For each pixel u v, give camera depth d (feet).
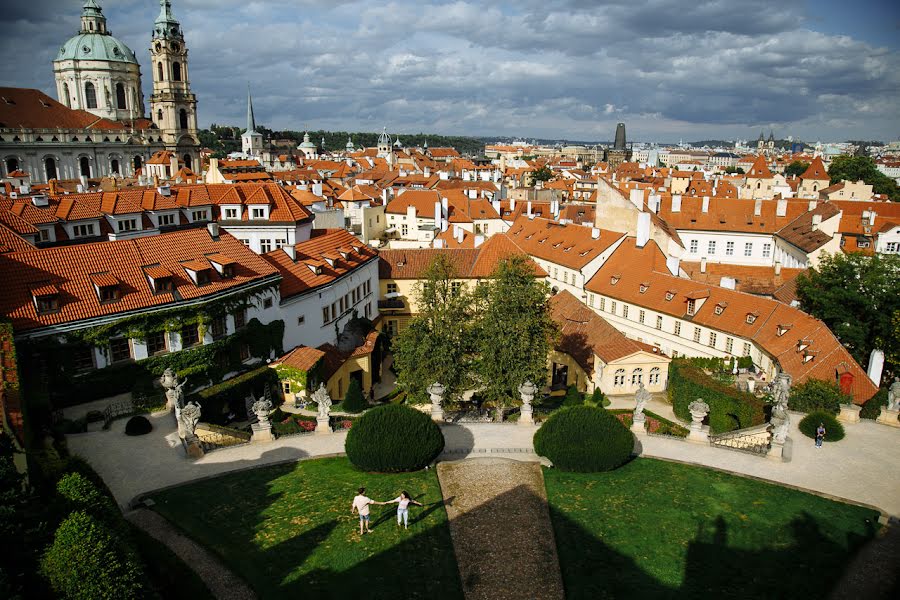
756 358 197.47
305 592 81.66
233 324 169.48
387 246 354.54
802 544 95.76
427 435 115.85
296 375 174.29
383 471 116.26
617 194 287.69
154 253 163.32
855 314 199.00
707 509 104.99
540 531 97.30
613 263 268.62
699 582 86.02
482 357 163.53
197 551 90.43
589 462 115.75
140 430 135.33
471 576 86.02
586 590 83.87
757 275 310.65
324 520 98.48
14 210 204.85
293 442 134.92
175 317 154.81
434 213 388.57
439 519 99.76
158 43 631.56
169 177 545.85
